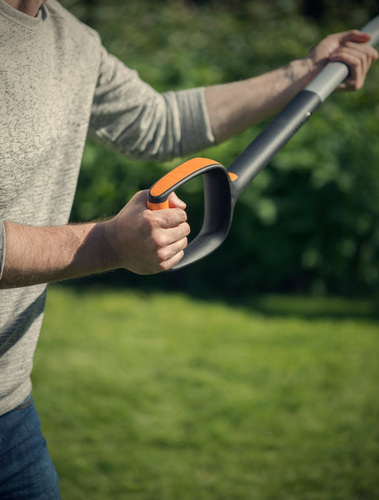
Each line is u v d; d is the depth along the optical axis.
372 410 2.93
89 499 2.29
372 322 4.02
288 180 4.61
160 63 5.12
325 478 2.44
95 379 3.18
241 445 2.64
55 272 1.06
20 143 1.15
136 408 2.91
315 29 5.89
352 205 4.50
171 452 2.59
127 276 4.98
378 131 4.76
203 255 1.21
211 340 3.70
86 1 6.17
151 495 2.32
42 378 3.17
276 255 4.62
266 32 5.57
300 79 1.66
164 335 3.77
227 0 6.76
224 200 1.26
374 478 2.44
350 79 1.68
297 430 2.76
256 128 4.66
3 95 1.12
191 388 3.11
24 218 1.22
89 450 2.59
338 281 4.71
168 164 4.64
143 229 1.02
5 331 1.26
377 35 1.73
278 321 4.04
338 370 3.30
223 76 5.13
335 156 4.53
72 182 1.35
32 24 1.17
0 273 0.99
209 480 2.42
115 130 1.57
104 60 1.45
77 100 1.32
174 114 1.61
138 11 5.91
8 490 1.34
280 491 2.37
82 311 4.18
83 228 1.08
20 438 1.34
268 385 3.15
